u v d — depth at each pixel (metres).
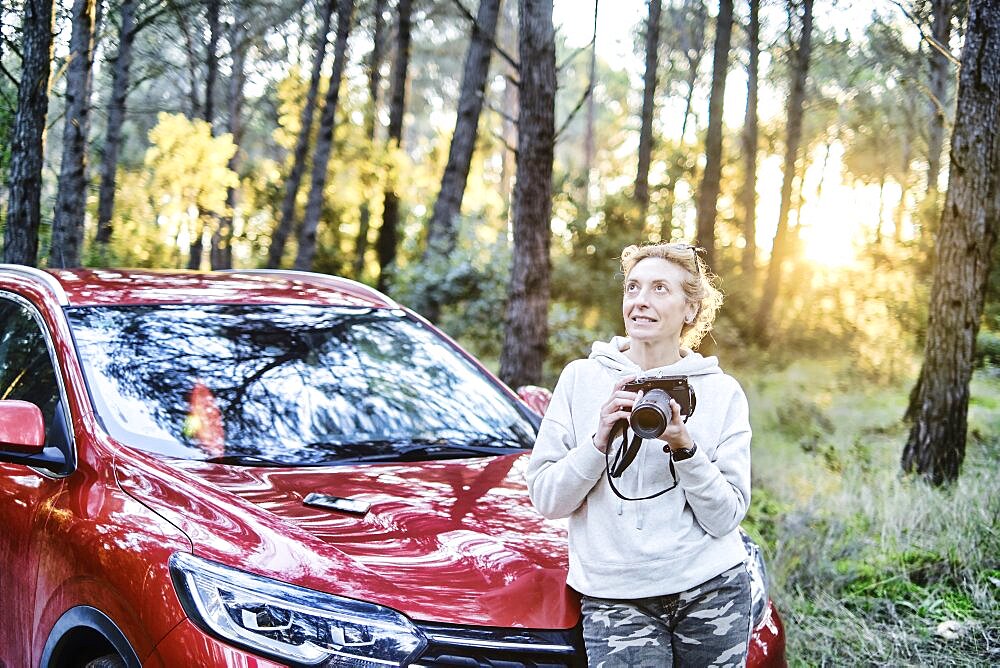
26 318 4.19
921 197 28.78
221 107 35.84
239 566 2.85
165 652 2.78
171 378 3.89
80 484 3.40
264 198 30.95
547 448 2.89
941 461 7.92
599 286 19.83
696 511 2.75
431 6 34.41
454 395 4.32
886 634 5.18
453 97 59.47
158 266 21.03
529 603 2.90
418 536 3.15
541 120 8.52
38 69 8.62
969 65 7.82
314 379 4.12
